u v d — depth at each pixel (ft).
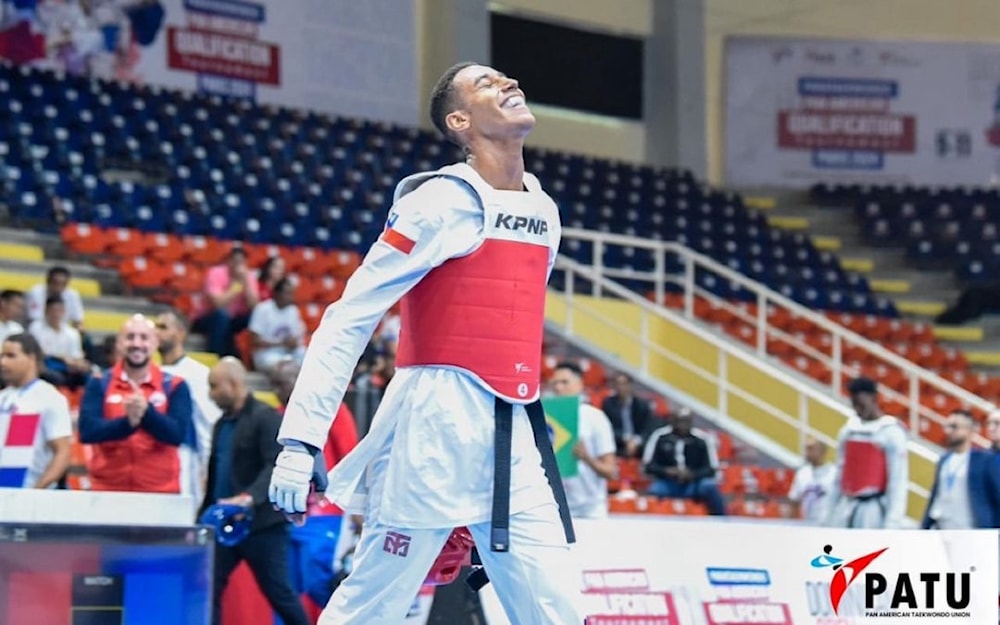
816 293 84.58
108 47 75.72
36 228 61.31
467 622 25.79
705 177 95.76
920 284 90.27
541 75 91.81
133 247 61.77
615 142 94.84
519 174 16.39
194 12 78.79
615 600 24.04
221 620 30.12
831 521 40.32
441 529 15.84
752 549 24.71
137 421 29.84
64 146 68.03
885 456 39.50
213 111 76.74
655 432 52.90
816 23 97.66
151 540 16.48
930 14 98.53
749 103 97.25
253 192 71.97
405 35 86.99
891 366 80.64
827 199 95.40
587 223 82.79
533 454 15.97
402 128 84.12
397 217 15.70
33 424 29.37
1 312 46.50
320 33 83.41
